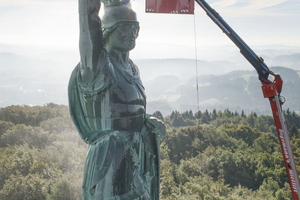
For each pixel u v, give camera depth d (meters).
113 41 7.45
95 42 6.89
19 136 48.69
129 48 7.55
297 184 9.81
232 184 57.28
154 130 8.09
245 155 64.75
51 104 70.50
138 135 7.90
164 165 54.84
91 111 7.33
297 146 75.31
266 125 117.31
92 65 6.96
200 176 53.31
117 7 7.43
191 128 77.31
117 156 7.36
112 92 7.26
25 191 32.78
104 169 7.27
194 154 70.25
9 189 32.62
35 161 38.09
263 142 81.12
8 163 38.62
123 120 7.46
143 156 8.21
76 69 7.54
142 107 7.88
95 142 7.59
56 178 34.06
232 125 97.62
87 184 7.47
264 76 10.22
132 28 7.49
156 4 8.57
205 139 75.38
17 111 62.97
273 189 54.09
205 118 128.88
